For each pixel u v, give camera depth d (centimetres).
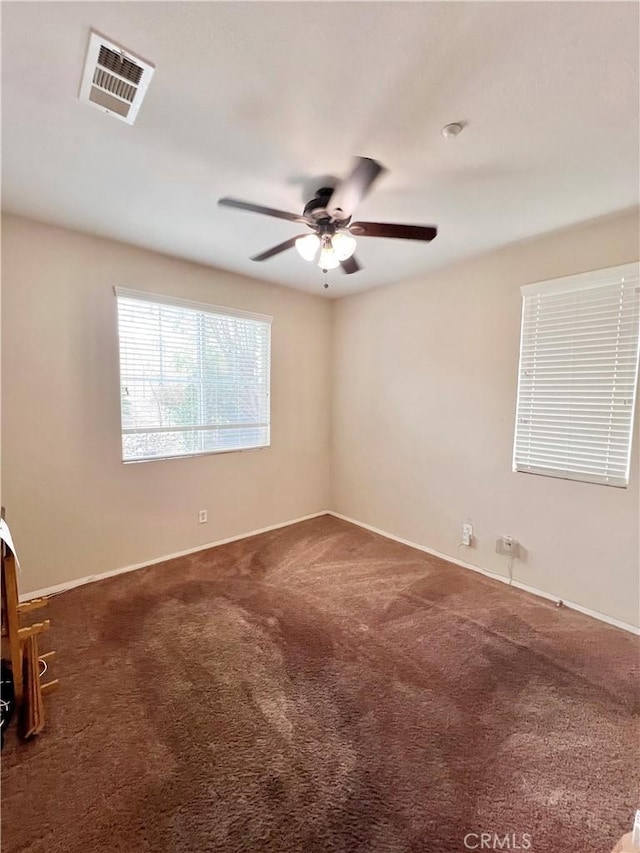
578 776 140
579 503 252
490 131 153
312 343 416
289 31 111
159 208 223
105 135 158
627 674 192
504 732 158
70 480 268
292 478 413
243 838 119
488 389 297
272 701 172
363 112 143
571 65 121
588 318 243
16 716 159
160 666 193
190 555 330
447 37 112
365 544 360
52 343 254
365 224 183
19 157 173
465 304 308
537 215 226
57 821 122
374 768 142
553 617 244
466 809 128
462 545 320
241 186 197
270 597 263
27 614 236
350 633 223
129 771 139
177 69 124
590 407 245
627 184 192
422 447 347
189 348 322
